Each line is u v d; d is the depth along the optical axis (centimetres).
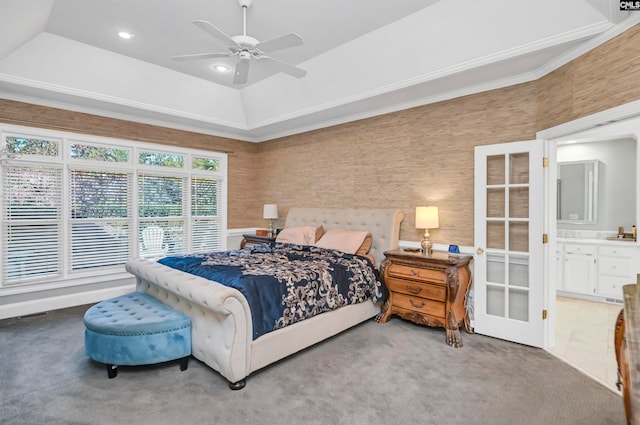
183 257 371
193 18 312
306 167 543
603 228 511
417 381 254
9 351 301
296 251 418
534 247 316
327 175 511
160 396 232
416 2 287
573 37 256
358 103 420
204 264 325
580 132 280
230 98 513
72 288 436
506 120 339
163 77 437
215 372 268
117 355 253
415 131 409
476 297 352
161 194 519
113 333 252
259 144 628
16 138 398
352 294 344
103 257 460
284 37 251
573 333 355
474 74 327
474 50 303
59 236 425
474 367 277
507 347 317
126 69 407
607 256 468
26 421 204
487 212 351
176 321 265
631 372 96
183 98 473
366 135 460
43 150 415
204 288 247
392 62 353
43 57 357
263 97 496
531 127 324
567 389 244
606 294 468
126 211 482
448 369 273
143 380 254
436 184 391
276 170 595
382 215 425
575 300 486
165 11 301
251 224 629
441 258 333
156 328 258
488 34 288
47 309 414
